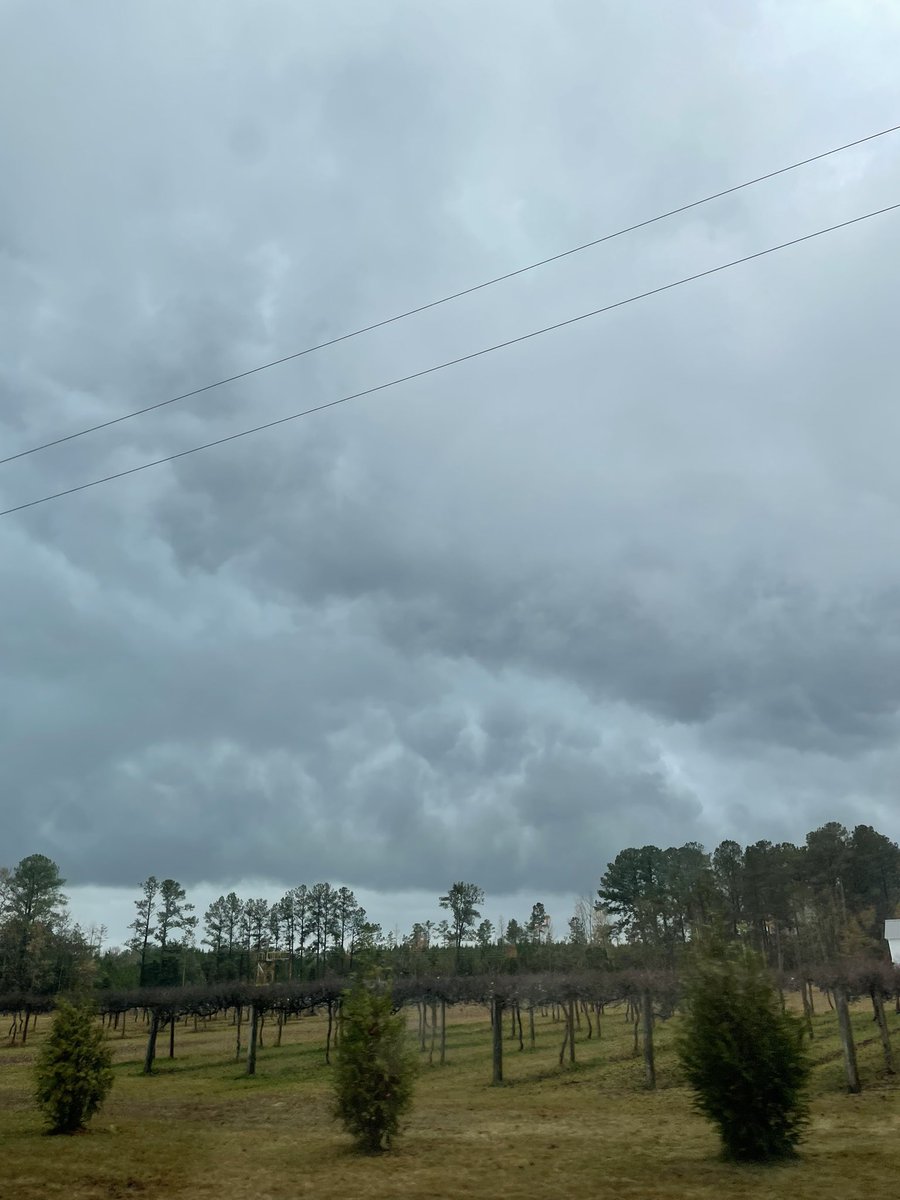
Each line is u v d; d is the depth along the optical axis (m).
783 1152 16.52
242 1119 24.67
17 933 78.00
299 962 91.62
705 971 17.44
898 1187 13.82
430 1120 23.39
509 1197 14.08
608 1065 33.97
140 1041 55.25
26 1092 31.45
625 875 89.44
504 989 34.22
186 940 93.44
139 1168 17.03
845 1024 25.56
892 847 79.75
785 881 77.00
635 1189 14.44
